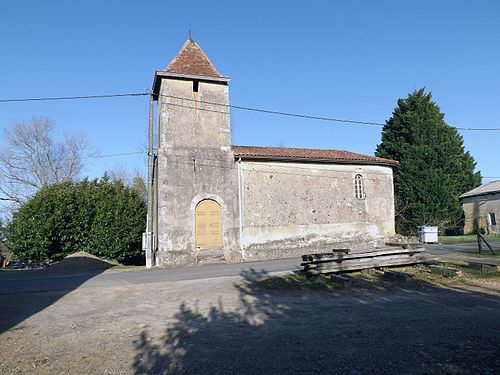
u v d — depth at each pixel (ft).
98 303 30.53
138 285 38.58
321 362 16.16
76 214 70.13
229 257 62.13
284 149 73.77
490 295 28.58
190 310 26.81
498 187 111.75
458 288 31.50
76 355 18.38
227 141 65.98
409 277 34.09
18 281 45.78
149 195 60.49
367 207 72.28
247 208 64.59
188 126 64.39
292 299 29.40
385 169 75.46
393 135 114.93
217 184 63.93
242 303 28.45
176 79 65.26
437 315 23.25
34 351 19.12
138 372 16.01
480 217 115.75
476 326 20.65
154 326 22.94
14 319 25.73
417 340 18.58
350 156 74.49
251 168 66.13
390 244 44.50
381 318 22.95
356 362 16.01
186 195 62.08
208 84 66.85
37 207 67.67
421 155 106.93
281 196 66.80
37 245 66.03
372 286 33.35
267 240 64.64
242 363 16.43
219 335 20.63
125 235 73.56
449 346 17.57
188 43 70.79
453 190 106.32
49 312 27.66
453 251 57.82
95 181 77.92
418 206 102.42
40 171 107.34
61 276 50.34
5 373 16.40
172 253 59.77
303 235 66.80
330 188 70.18
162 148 62.34
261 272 44.06
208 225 62.54
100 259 64.28
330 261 37.73
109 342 20.15
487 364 15.35
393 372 14.85
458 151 113.29
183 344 19.31
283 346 18.43
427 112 111.34
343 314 24.31
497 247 63.52
